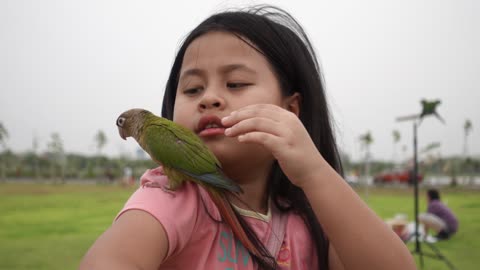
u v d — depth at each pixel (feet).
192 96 4.99
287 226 5.48
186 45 5.27
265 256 4.77
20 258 20.58
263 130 4.11
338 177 4.28
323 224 4.20
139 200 4.21
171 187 4.70
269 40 5.24
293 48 5.59
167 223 4.01
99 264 3.42
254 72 4.94
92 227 30.37
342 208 4.09
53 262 19.90
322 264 5.54
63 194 67.05
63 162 166.30
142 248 3.74
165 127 4.98
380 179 116.67
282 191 5.73
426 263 21.21
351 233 4.05
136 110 5.60
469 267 20.24
